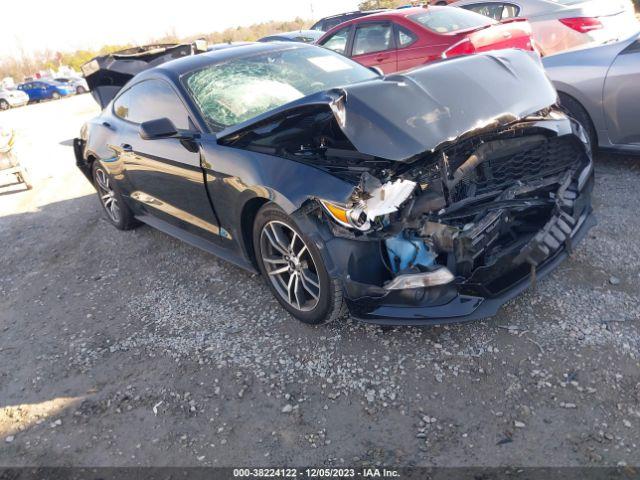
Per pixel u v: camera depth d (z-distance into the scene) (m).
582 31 6.23
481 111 2.74
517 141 2.91
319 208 2.64
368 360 2.76
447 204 2.67
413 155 2.51
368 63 7.12
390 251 2.66
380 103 2.70
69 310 3.86
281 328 3.17
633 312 2.79
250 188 2.96
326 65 4.06
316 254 2.72
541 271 2.80
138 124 4.22
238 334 3.19
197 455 2.36
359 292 2.65
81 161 5.29
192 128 3.54
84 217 5.81
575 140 3.13
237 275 3.93
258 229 3.11
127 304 3.80
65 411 2.79
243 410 2.58
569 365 2.50
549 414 2.26
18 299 4.17
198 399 2.70
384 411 2.43
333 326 3.08
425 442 2.23
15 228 5.79
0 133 6.90
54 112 17.92
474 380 2.51
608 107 4.32
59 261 4.77
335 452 2.26
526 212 2.81
